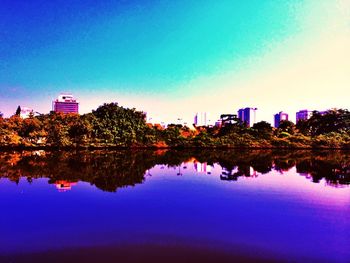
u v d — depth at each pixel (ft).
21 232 32.30
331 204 45.62
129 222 36.04
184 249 27.86
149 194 52.29
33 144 178.29
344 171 85.76
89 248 27.96
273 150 202.59
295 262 25.32
